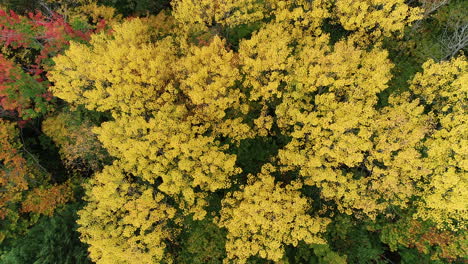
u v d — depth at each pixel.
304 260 12.22
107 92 12.68
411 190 10.77
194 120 12.34
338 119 10.91
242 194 11.20
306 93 12.80
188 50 14.30
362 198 11.00
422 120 11.00
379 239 12.40
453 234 10.87
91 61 12.56
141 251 11.33
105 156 14.21
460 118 10.30
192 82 12.01
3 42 13.91
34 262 12.12
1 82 12.77
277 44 12.32
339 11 13.78
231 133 12.47
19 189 14.22
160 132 11.06
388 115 11.10
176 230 11.84
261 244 10.95
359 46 13.91
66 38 13.81
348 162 10.49
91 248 11.34
